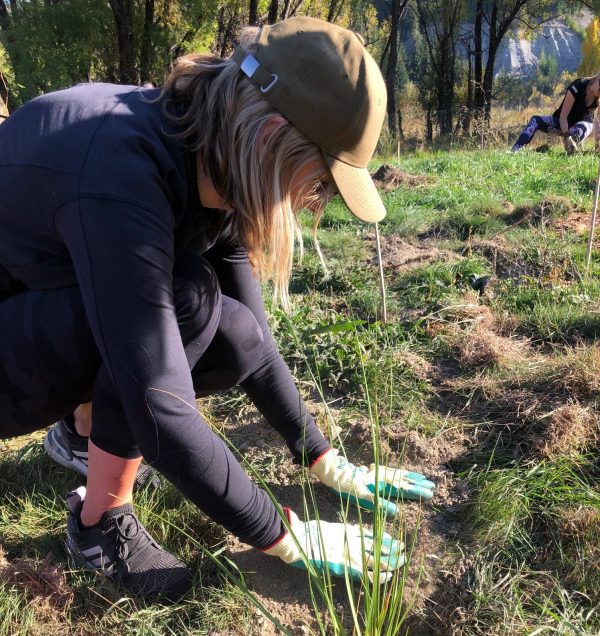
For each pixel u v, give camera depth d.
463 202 5.26
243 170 1.39
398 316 3.31
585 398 2.45
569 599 1.72
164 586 1.75
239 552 1.92
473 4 23.06
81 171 1.36
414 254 4.14
